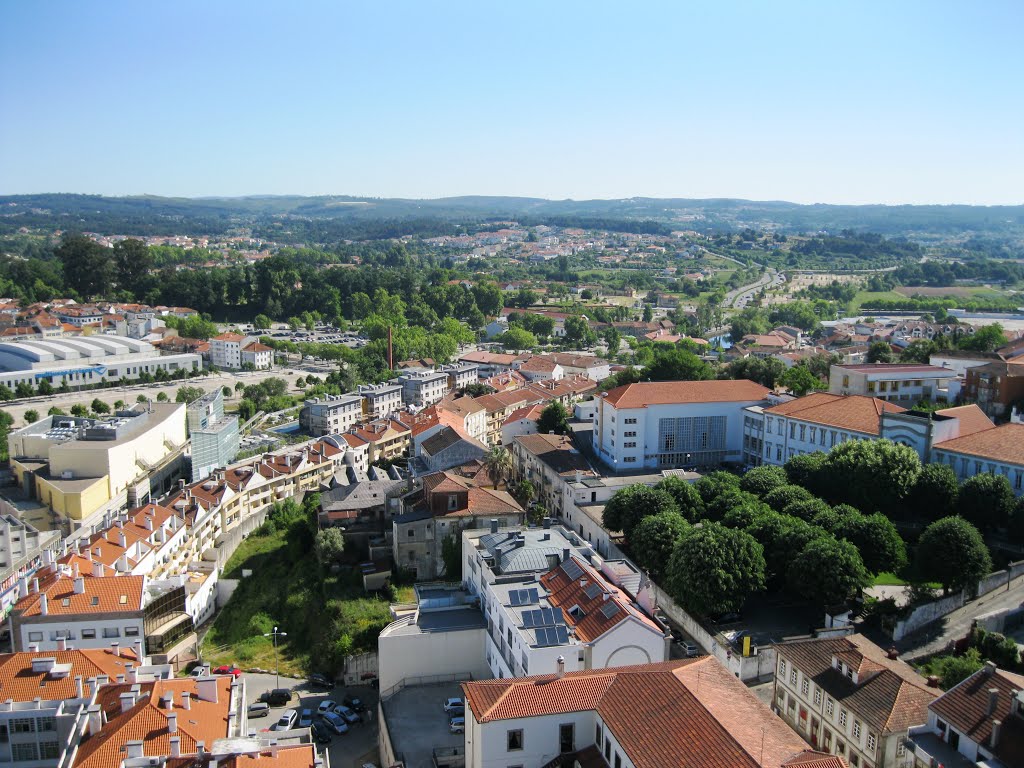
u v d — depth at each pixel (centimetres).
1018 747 8144
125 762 8019
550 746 8569
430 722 11112
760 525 14112
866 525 13688
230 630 15588
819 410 19975
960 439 17475
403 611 13475
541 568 12688
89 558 14725
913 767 8900
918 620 12688
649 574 14700
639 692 8469
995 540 15538
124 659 10994
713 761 7075
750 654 11756
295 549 17450
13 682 9900
